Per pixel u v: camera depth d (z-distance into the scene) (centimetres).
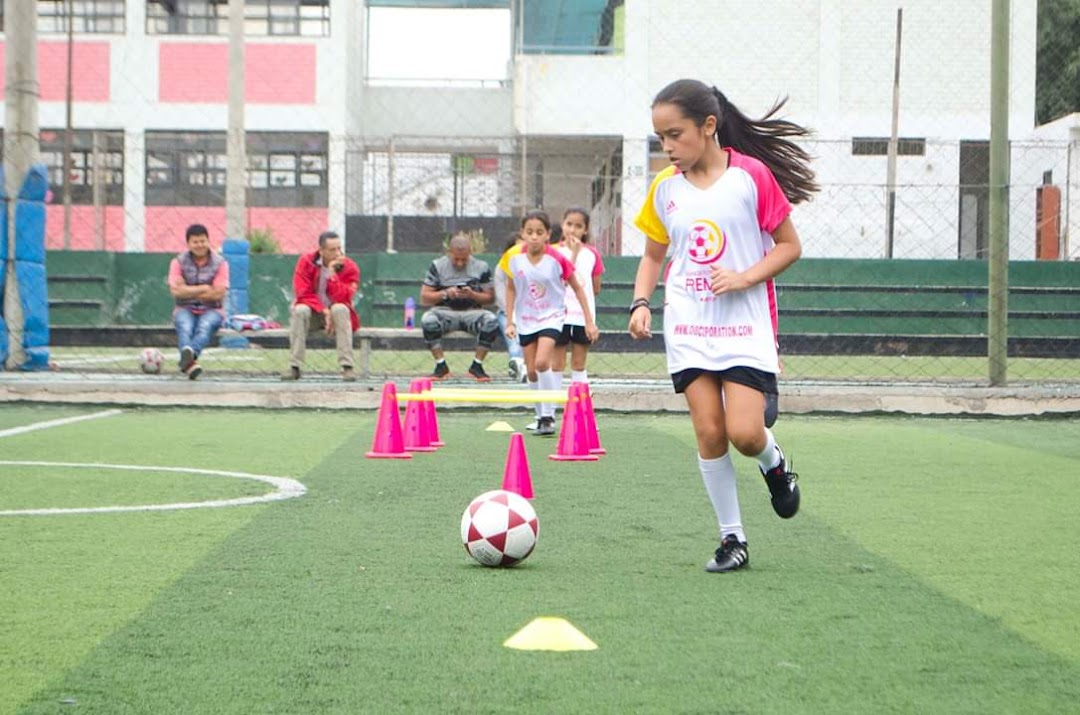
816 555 507
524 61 2709
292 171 3072
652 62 2723
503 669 332
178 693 310
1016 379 1478
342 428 1007
